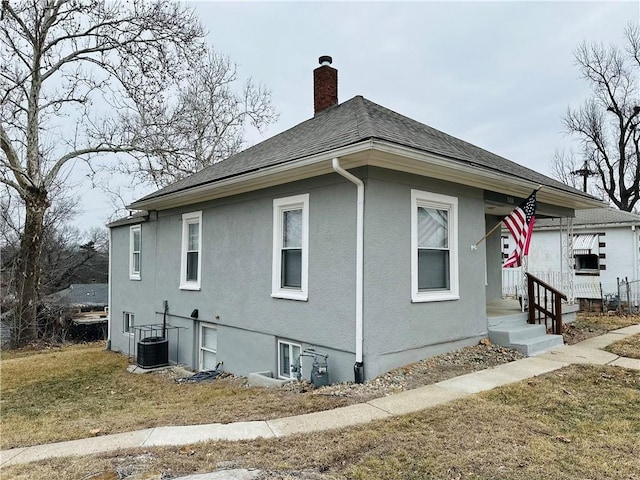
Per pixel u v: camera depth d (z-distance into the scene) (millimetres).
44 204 18375
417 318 7312
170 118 20453
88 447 4309
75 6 16562
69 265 31234
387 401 5441
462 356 7668
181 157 19953
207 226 10648
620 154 28219
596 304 16188
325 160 6555
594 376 6496
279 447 4090
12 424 5930
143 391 8320
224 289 9953
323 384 6875
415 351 7258
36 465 3873
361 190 6668
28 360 13094
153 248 13047
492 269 13734
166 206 12125
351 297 6797
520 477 3408
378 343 6691
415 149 6367
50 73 17578
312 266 7578
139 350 11133
